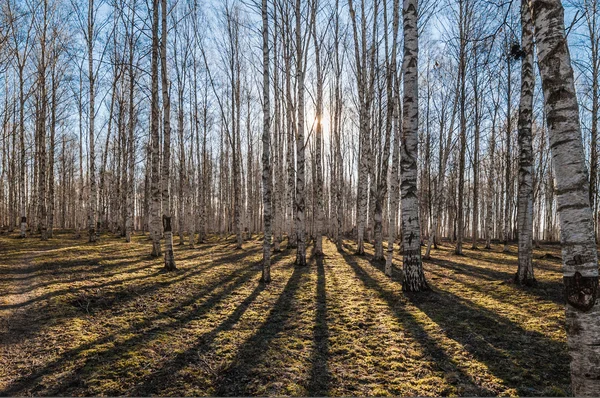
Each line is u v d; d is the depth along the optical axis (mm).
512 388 3902
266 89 9672
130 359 4605
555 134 3064
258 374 4332
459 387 3949
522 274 8664
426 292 8070
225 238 27094
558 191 3051
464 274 10977
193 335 5625
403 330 5812
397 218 32344
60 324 5660
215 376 4250
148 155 26078
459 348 5016
